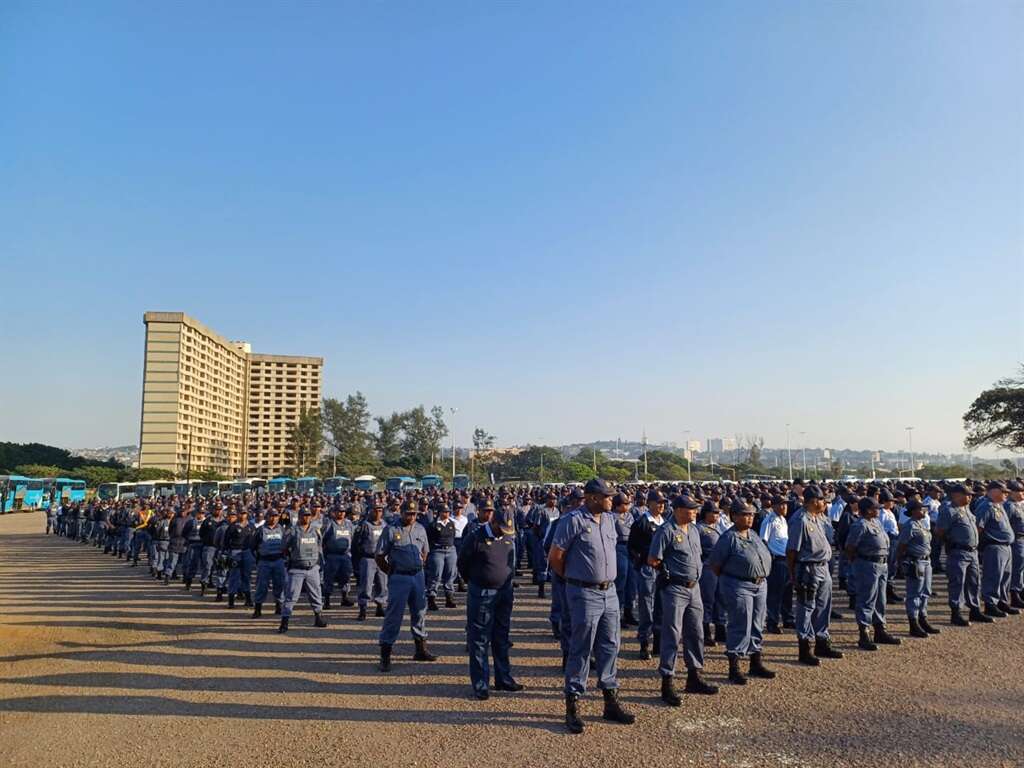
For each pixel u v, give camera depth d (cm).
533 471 10269
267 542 1194
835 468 11244
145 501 2373
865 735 583
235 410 10712
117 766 547
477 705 684
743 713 648
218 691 739
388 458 10375
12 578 1773
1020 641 903
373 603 1310
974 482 1988
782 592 988
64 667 845
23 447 7875
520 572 1758
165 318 8812
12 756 569
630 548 887
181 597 1434
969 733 582
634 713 655
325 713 664
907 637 942
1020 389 4703
